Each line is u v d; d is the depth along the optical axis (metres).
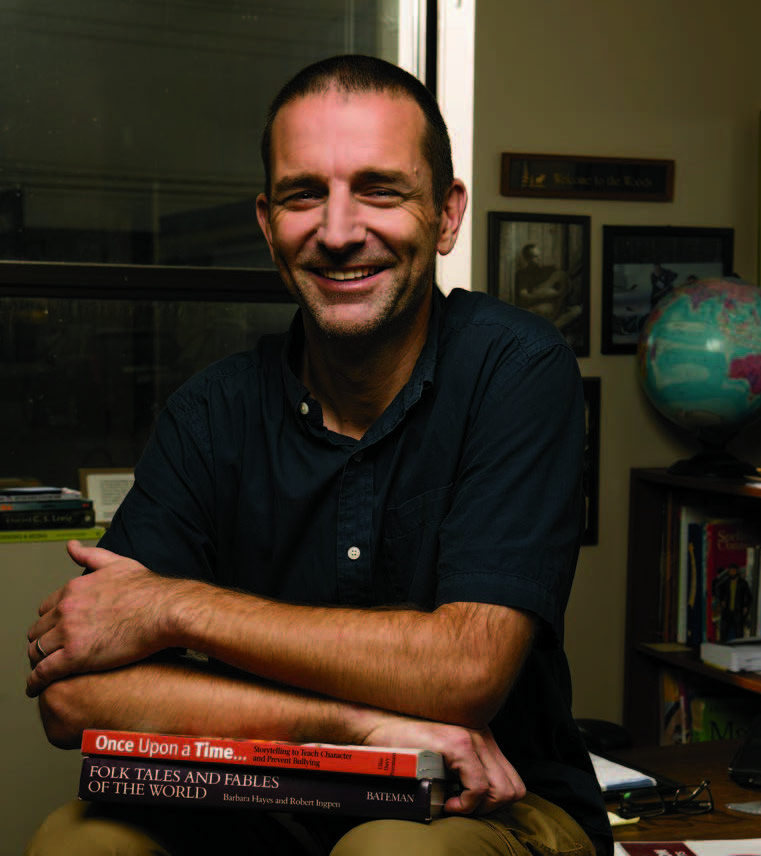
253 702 1.12
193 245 2.82
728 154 3.02
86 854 1.04
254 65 2.85
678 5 2.96
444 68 2.85
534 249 2.87
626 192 2.93
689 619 2.84
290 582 1.35
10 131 2.69
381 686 1.10
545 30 2.87
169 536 1.35
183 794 1.06
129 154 2.77
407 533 1.31
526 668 1.28
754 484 2.55
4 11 2.68
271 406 1.39
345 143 1.25
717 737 2.86
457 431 1.30
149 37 2.78
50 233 2.73
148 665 1.17
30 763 2.40
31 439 2.74
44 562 2.44
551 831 1.14
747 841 1.55
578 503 1.26
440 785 1.07
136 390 2.81
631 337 2.95
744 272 3.05
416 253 1.28
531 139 2.87
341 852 1.01
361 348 1.29
